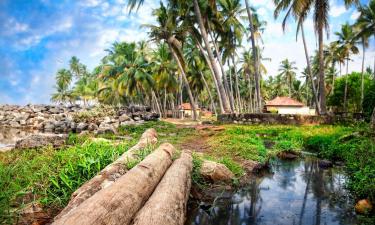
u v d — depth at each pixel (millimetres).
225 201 5418
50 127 17516
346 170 7891
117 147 7398
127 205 3385
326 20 20562
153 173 4840
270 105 43562
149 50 41875
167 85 36344
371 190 5188
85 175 5332
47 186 4938
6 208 4016
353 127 15961
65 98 65938
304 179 7035
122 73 37688
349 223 4328
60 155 6840
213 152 9266
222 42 30188
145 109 23938
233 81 57219
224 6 27969
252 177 7199
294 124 19469
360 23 30531
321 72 20812
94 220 2723
